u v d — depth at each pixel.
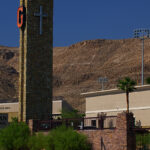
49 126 77.38
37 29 87.31
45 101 87.00
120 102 135.25
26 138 72.88
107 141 59.66
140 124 125.94
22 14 86.75
